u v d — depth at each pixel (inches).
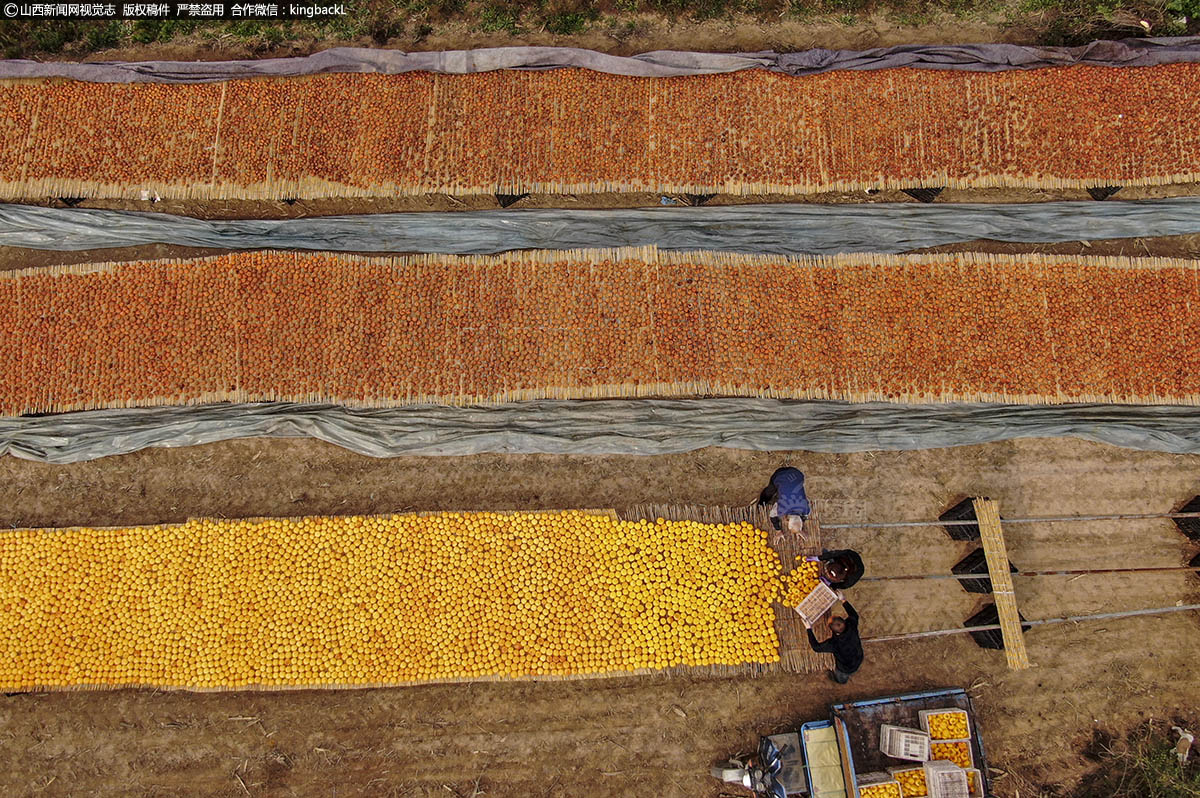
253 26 380.5
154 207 364.8
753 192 367.9
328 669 321.7
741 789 329.1
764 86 374.3
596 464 356.8
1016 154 368.8
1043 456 358.9
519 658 325.4
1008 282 360.2
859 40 386.3
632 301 356.5
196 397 343.0
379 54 371.6
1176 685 342.3
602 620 328.8
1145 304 357.4
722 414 355.6
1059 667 344.2
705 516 339.6
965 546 352.2
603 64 376.2
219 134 365.1
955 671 342.3
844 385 352.2
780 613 330.0
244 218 366.6
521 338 352.5
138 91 368.2
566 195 370.3
